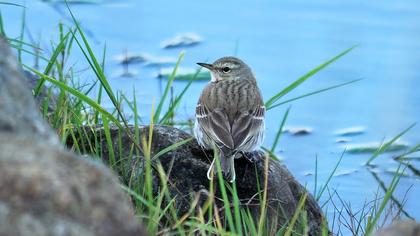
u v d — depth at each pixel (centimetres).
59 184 641
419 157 1641
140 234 655
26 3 1980
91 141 1214
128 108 1645
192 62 1909
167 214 1070
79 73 1688
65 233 627
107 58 1872
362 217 1256
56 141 746
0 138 673
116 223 648
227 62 1458
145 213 1055
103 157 1199
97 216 644
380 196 1473
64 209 635
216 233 1005
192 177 1157
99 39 1936
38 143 679
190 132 1526
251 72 1477
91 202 647
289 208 1183
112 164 1147
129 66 1861
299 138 1723
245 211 1138
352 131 1748
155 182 1134
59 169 653
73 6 2014
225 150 1177
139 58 1900
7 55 773
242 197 1166
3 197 628
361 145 1697
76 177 654
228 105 1275
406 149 1691
